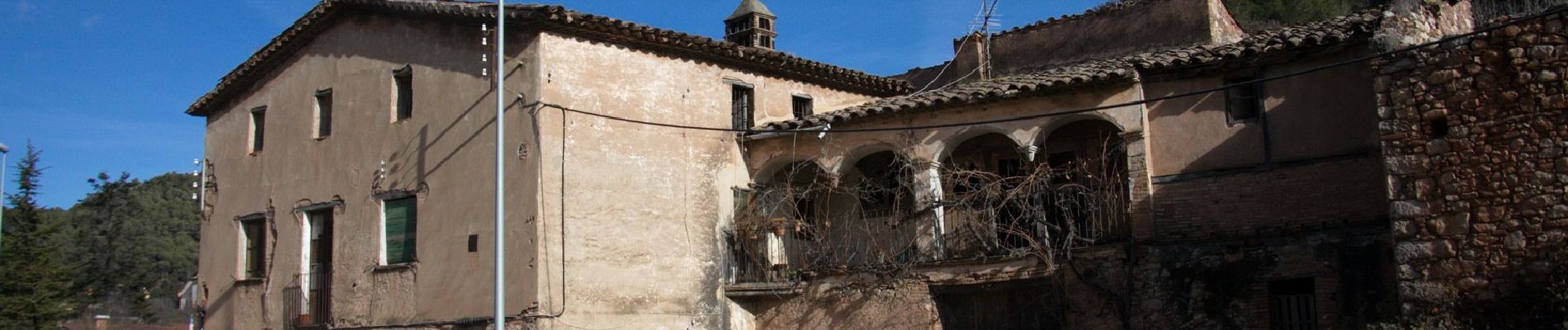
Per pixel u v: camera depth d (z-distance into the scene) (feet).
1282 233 60.18
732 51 76.59
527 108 69.00
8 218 96.37
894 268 70.90
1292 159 61.00
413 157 74.23
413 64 75.46
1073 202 68.69
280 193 82.64
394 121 76.02
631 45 72.90
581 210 69.15
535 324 66.44
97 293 121.19
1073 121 67.46
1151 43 83.92
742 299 76.13
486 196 69.56
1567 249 45.09
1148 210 63.52
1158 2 84.07
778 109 80.69
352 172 77.66
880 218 76.69
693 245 73.97
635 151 72.18
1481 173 47.75
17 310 90.12
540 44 69.10
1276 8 121.90
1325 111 60.54
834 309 72.95
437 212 72.33
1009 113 68.90
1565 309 44.70
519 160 68.95
